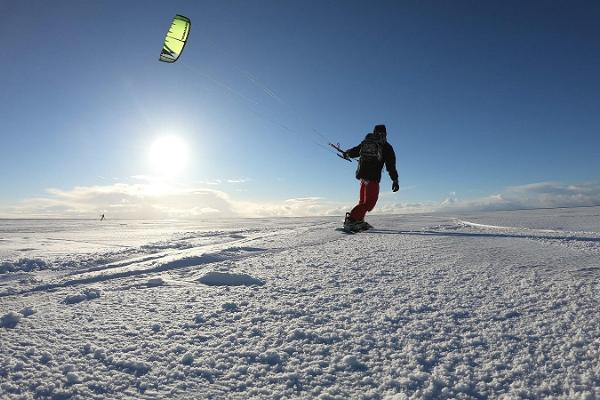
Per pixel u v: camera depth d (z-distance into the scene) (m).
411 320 1.72
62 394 1.15
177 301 2.11
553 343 1.42
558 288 2.13
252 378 1.24
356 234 5.62
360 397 1.12
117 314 1.89
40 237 7.61
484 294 2.09
